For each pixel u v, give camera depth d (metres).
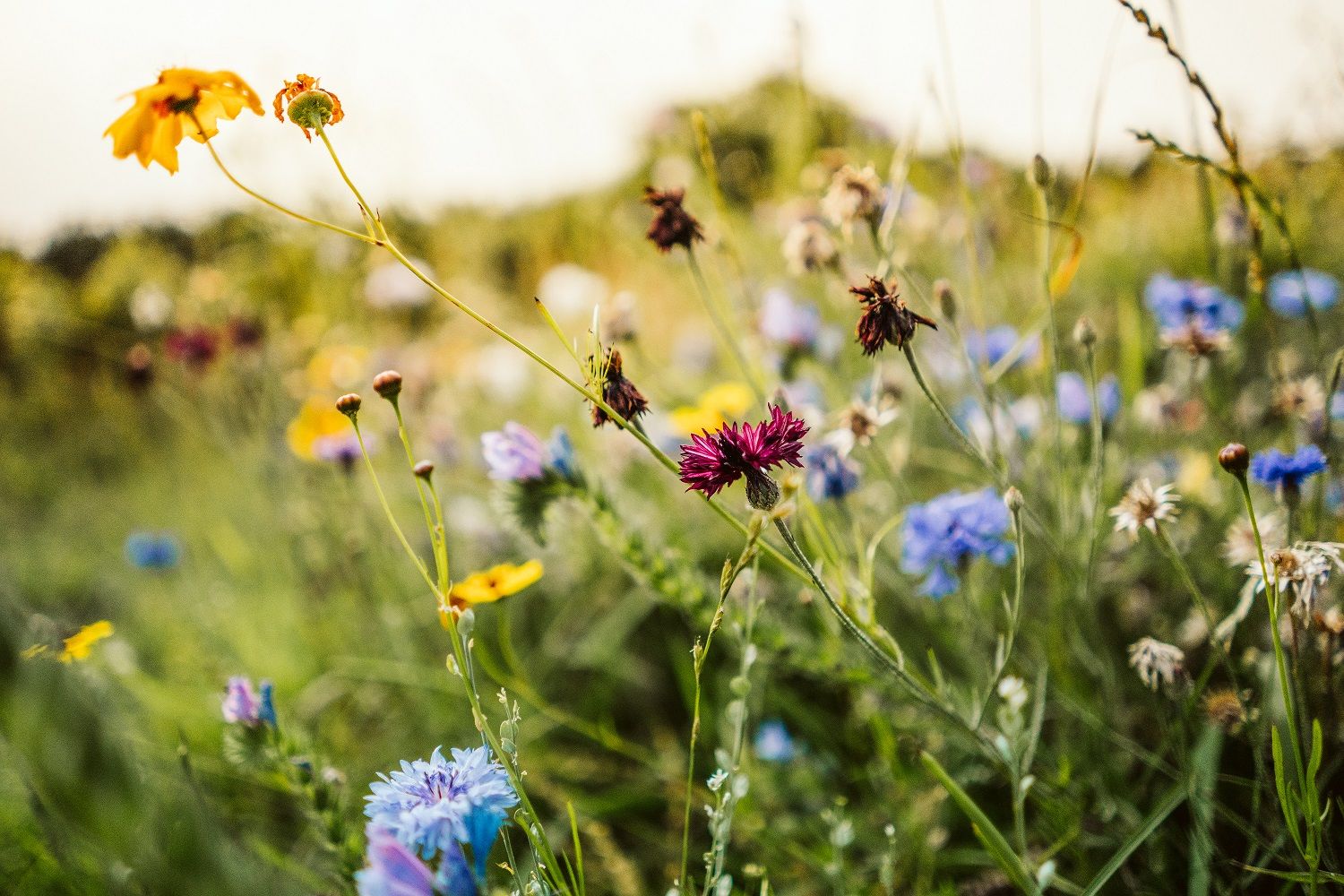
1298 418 0.59
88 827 0.40
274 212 1.14
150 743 0.67
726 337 0.61
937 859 0.57
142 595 1.12
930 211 0.94
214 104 0.45
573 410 1.11
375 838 0.38
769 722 0.68
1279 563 0.46
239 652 0.86
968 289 0.96
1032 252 1.14
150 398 1.43
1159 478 0.68
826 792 0.64
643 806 0.66
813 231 0.67
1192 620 0.60
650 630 0.84
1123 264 1.14
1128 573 0.65
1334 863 0.48
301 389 1.26
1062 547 0.60
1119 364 0.84
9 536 1.44
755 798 0.62
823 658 0.55
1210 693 0.55
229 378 1.19
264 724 0.52
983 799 0.60
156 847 0.41
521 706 0.74
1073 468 0.65
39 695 0.40
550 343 1.33
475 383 1.28
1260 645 0.57
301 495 1.02
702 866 0.62
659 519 0.85
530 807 0.43
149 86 0.44
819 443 0.62
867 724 0.65
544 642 0.81
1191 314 0.63
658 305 1.40
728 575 0.44
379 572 0.89
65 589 1.23
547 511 0.58
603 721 0.72
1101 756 0.57
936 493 0.82
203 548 1.22
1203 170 0.60
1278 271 0.86
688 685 0.72
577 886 0.45
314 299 1.46
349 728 0.77
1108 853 0.56
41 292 1.71
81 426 1.85
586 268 1.46
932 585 0.57
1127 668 0.63
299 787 0.52
